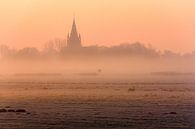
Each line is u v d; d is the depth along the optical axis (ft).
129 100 611.06
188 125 349.82
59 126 346.54
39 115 408.05
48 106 514.68
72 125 348.18
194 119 380.99
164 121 369.50
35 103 563.07
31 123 354.95
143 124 354.54
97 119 385.09
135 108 488.02
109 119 382.83
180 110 460.14
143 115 414.21
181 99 621.31
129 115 414.00
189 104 533.96
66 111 453.58
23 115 405.80
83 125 346.74
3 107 496.64
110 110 465.06
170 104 536.42
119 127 335.06
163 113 429.38
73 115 412.98
